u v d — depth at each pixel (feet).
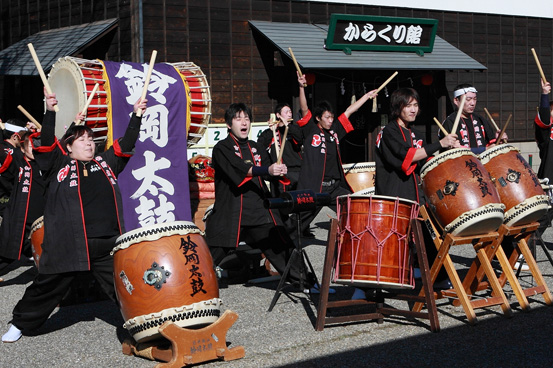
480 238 16.52
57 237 14.69
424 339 15.11
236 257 21.04
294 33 36.63
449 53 39.86
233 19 36.24
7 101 43.42
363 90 40.47
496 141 19.48
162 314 13.23
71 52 33.58
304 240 27.61
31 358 14.49
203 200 27.20
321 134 23.03
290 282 19.53
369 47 36.99
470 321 16.01
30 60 35.81
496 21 45.62
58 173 15.02
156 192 24.14
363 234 15.37
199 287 13.48
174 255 13.41
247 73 36.73
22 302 15.35
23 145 20.45
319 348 14.62
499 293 16.80
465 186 16.07
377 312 16.48
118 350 14.88
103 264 15.15
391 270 15.38
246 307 18.03
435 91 41.29
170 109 24.34
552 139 23.13
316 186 22.89
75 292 18.60
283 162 25.43
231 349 13.97
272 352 14.42
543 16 47.65
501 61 46.06
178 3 34.68
